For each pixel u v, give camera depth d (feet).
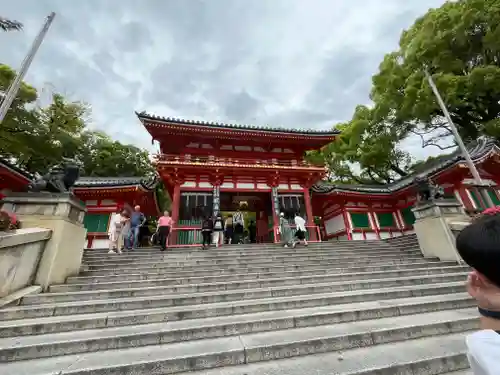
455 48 55.47
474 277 3.36
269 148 60.44
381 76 72.23
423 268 24.36
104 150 94.07
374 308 14.88
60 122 71.56
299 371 9.46
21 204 20.34
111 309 15.79
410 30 66.44
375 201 64.85
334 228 66.33
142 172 105.09
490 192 50.31
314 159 93.61
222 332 12.71
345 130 84.64
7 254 15.88
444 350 10.66
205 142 57.82
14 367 9.71
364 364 9.75
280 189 54.24
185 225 45.52
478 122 63.46
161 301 16.67
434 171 50.01
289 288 19.26
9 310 14.16
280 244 38.47
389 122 72.74
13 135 57.26
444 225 28.43
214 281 22.33
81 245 22.98
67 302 16.61
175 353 10.64
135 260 27.53
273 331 13.04
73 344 11.10
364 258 30.19
